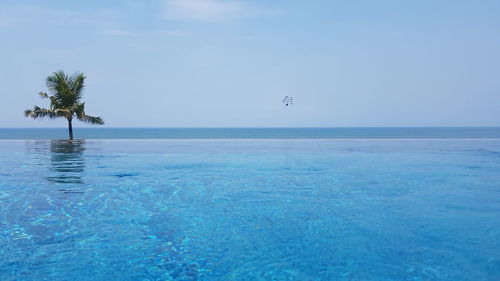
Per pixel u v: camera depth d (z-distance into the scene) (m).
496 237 3.93
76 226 4.27
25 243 3.69
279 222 4.52
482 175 8.14
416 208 5.19
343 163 10.35
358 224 4.42
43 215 4.71
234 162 10.56
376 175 8.23
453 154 12.87
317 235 4.02
